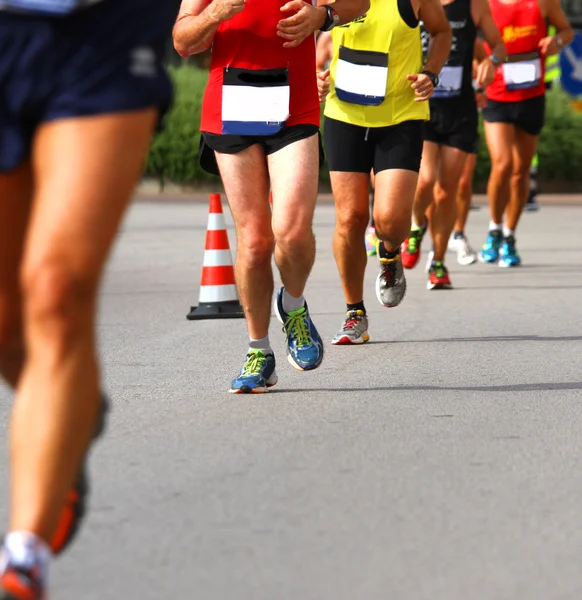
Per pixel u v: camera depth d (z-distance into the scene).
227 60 19.58
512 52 39.66
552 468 15.95
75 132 10.22
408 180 25.08
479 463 16.19
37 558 9.75
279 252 19.70
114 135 10.24
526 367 23.52
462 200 42.66
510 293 35.09
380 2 25.06
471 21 33.78
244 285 20.42
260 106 19.34
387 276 27.09
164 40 10.80
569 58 71.81
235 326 29.56
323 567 12.05
